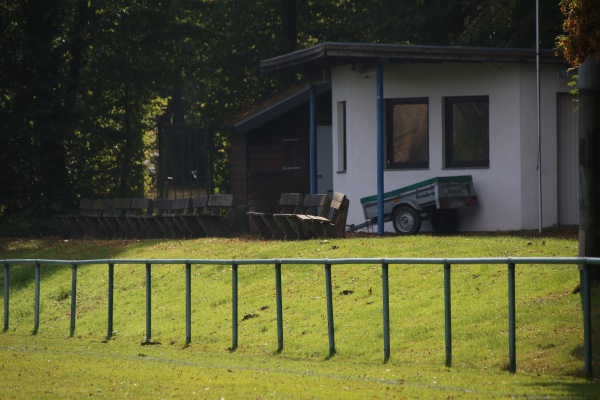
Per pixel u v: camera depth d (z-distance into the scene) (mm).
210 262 57906
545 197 92312
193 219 102375
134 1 131500
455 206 90938
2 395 40250
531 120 92000
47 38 127000
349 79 99188
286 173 121875
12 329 72875
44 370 48188
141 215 108688
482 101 93750
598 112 53156
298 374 45562
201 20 147500
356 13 141875
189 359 52844
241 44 148750
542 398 36781
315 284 67812
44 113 124250
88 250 98438
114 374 46188
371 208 93125
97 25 125438
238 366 49250
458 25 135250
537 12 89750
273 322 61031
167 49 135875
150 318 62188
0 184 127438
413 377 43625
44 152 128500
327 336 56000
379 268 67688
